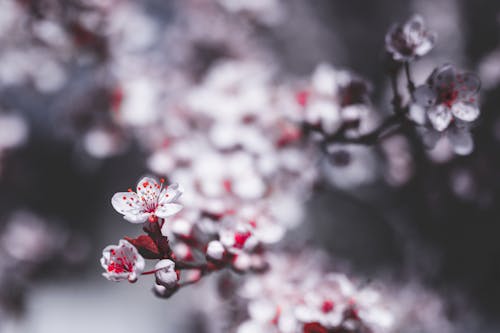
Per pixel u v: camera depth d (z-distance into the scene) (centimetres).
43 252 75
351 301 46
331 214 83
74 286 113
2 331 70
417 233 65
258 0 63
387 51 45
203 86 58
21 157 73
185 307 82
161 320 105
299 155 53
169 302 92
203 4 68
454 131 45
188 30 70
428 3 79
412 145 57
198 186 51
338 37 90
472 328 66
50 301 108
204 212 47
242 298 49
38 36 56
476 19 66
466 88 44
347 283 47
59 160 110
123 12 59
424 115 45
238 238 45
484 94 59
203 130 56
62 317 108
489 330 68
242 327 47
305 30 91
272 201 53
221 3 65
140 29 61
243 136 53
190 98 57
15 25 56
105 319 108
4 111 71
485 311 68
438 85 44
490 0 66
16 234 74
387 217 66
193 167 53
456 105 44
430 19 78
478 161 57
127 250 41
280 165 52
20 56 60
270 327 47
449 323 59
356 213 82
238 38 67
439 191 58
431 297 58
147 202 42
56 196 111
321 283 46
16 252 73
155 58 64
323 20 91
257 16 65
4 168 69
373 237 81
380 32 85
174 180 52
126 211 42
